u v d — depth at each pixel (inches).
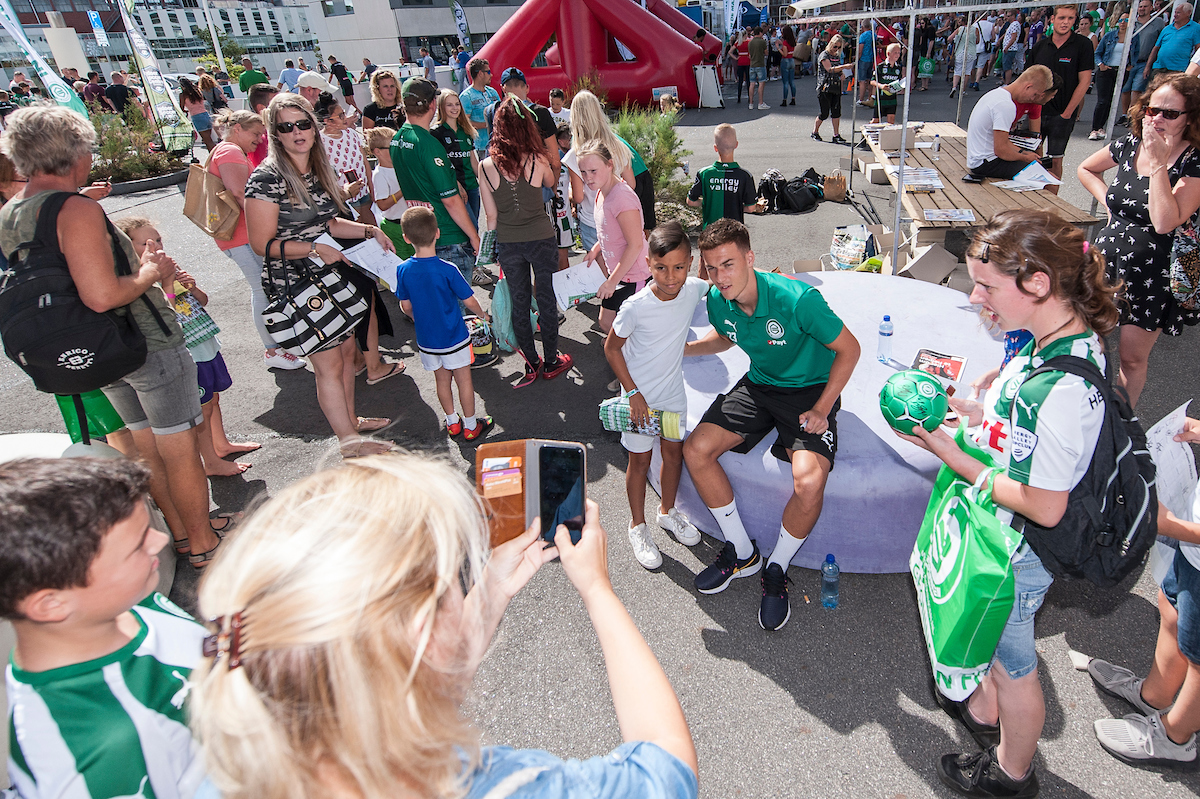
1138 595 112.7
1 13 480.4
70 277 98.0
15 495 42.5
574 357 209.8
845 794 87.0
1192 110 116.1
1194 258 127.4
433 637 27.5
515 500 46.5
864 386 138.1
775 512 119.6
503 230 176.2
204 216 181.5
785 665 105.9
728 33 873.5
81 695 47.5
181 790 51.7
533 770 28.8
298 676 24.1
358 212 232.4
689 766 32.7
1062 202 211.3
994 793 83.0
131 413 120.2
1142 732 87.2
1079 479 64.0
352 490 28.9
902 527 116.8
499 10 1368.1
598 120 185.5
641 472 121.7
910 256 225.5
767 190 318.3
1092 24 476.4
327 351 149.1
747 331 107.6
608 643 38.5
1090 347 63.3
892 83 358.9
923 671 103.3
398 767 24.9
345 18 1305.4
